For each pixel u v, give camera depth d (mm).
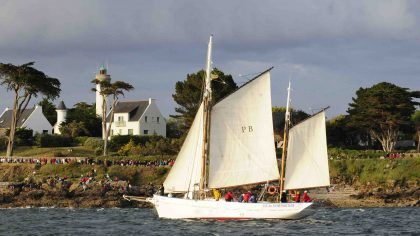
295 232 73812
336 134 174875
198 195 83312
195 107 156875
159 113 181375
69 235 72938
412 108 160125
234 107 81500
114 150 154125
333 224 83062
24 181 119125
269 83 82188
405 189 125000
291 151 82688
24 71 145375
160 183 125062
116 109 181375
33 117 181375
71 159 133500
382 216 96375
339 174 132625
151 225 80062
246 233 72250
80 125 173875
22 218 90375
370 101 161375
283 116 171875
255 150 82062
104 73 199375
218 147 81875
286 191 84250
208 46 83250
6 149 156000
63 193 112125
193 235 71000
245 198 83438
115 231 75438
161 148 147625
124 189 114500
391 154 141000
